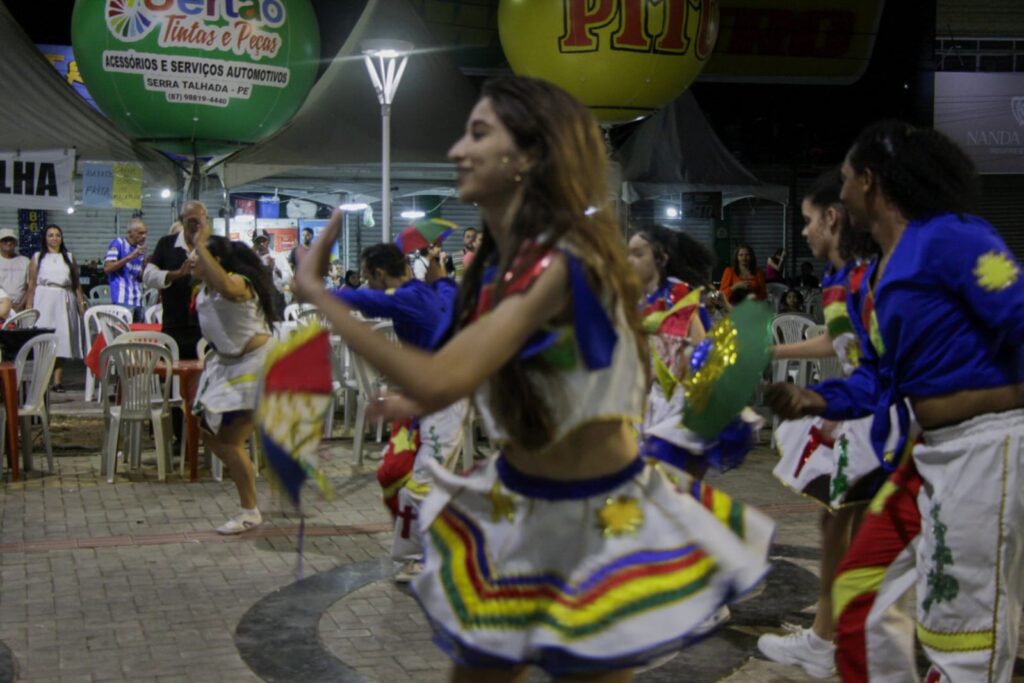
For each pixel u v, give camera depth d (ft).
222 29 34.17
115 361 25.84
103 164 38.34
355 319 6.29
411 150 42.68
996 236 9.54
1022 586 9.84
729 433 10.25
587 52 33.06
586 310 6.64
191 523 21.67
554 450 7.06
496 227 7.15
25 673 13.82
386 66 35.68
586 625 6.81
